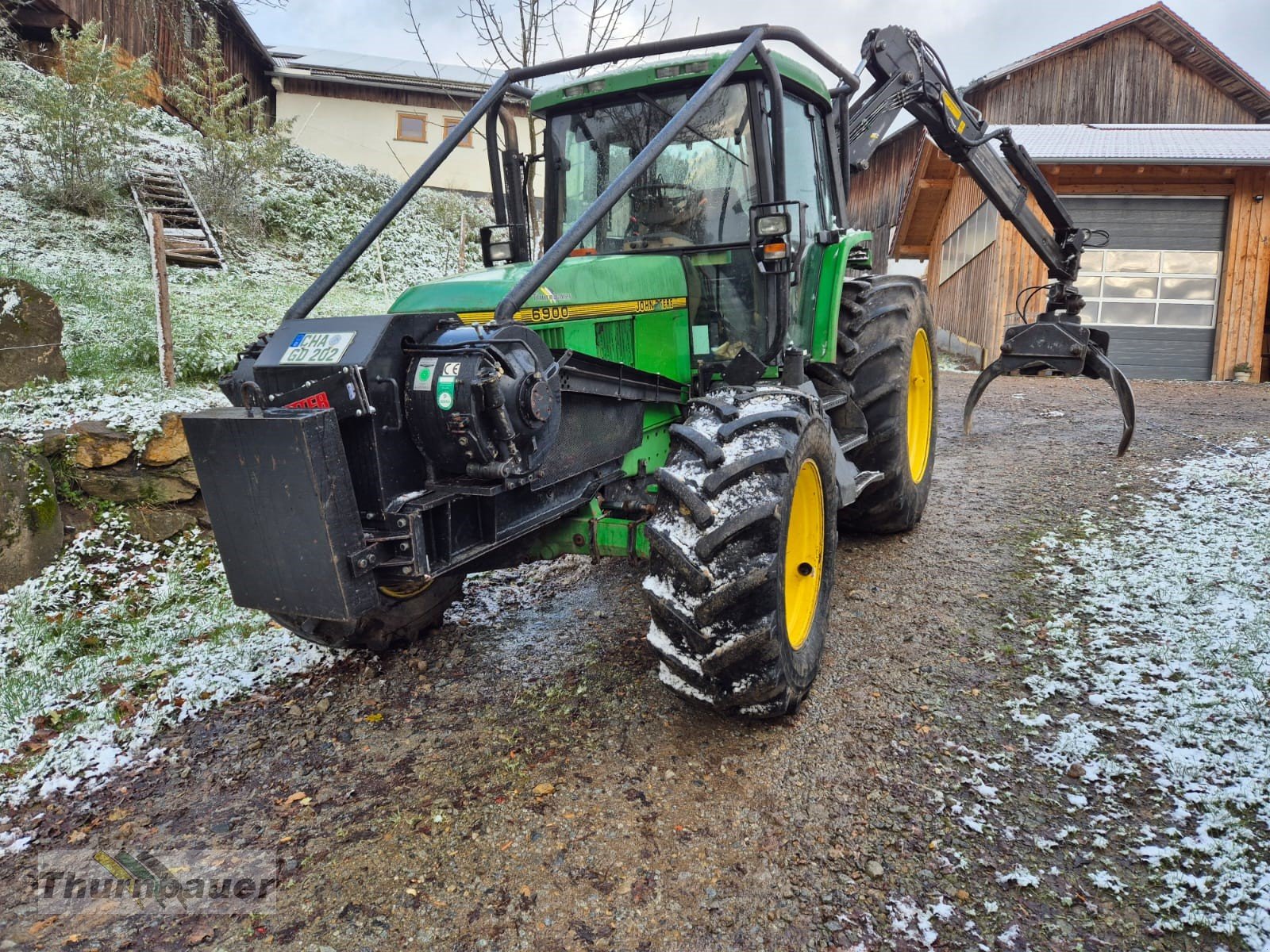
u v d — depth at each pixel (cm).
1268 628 341
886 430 452
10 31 1414
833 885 224
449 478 257
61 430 461
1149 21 1995
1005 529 500
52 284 718
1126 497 543
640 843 242
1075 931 208
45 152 1015
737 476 265
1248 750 269
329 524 228
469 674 348
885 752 282
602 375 306
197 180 1222
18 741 306
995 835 241
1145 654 333
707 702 277
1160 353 1357
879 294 479
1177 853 230
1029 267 1325
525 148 1836
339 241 1352
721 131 363
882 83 514
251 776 284
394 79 2308
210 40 1284
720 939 208
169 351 569
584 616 404
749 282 367
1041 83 2086
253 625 394
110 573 435
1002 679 326
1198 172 1273
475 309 283
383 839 248
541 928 212
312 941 211
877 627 376
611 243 390
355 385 231
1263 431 741
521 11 750
